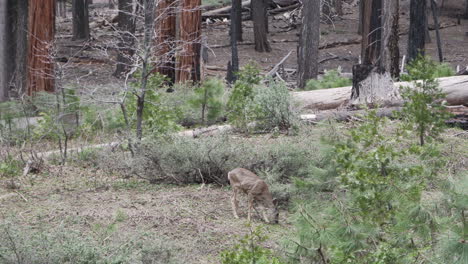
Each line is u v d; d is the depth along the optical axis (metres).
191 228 9.31
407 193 6.52
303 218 6.14
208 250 8.43
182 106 16.70
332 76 23.11
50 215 9.95
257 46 41.72
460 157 12.06
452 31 48.56
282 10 53.44
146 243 7.88
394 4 16.86
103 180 12.20
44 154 14.28
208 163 11.69
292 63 39.22
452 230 5.36
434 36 47.19
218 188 11.55
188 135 14.61
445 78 16.84
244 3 52.56
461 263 5.10
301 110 16.53
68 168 13.19
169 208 10.26
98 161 13.03
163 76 16.12
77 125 15.77
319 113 16.19
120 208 10.31
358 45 44.44
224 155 11.66
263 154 11.60
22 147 14.86
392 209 6.76
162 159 11.83
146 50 13.05
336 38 45.97
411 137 13.07
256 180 9.45
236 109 15.83
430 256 5.86
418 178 7.64
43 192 11.40
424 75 13.24
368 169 7.66
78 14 41.88
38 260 7.10
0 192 11.41
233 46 30.97
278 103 15.55
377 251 5.95
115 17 47.31
